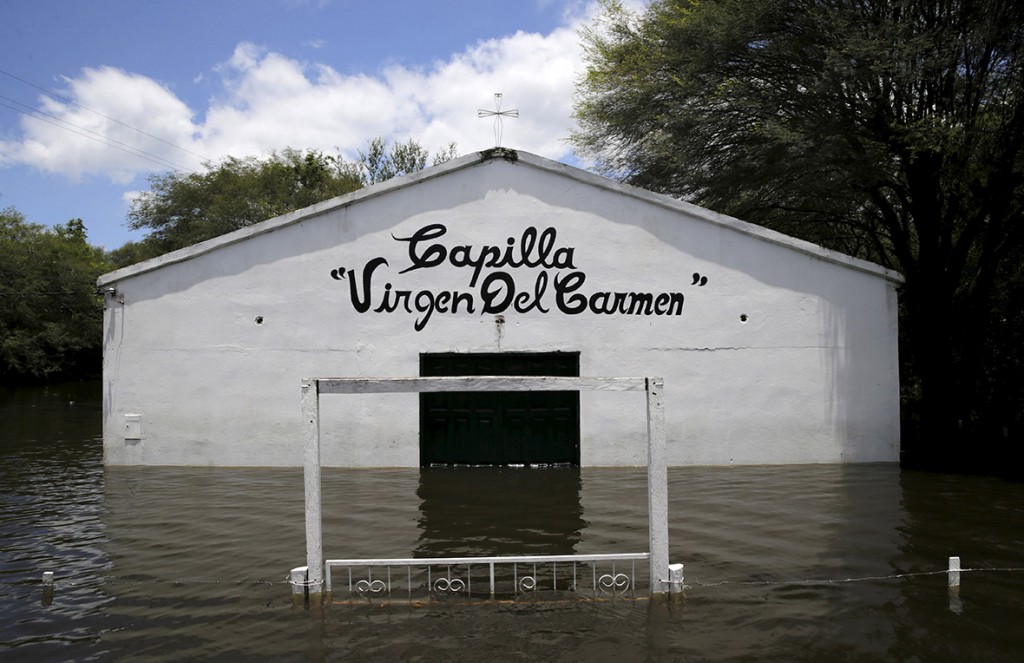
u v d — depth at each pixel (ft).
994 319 48.96
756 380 39.88
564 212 40.09
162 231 136.56
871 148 46.16
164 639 17.75
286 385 39.73
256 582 21.53
